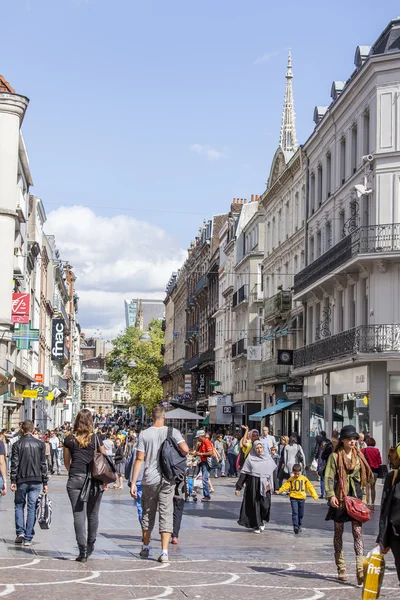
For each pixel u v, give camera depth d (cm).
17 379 5928
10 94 4788
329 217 4678
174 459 1366
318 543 1727
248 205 7888
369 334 3847
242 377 7269
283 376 5562
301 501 1906
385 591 1177
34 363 7425
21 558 1372
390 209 3862
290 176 5716
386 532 944
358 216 4112
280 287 5662
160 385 12481
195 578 1216
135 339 12494
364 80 4066
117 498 3036
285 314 5719
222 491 3334
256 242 7081
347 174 4366
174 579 1202
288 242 5725
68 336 13238
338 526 1246
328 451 2564
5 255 4762
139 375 12406
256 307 6994
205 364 9050
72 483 1337
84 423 1343
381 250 3834
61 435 6253
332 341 4291
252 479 1911
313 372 4759
